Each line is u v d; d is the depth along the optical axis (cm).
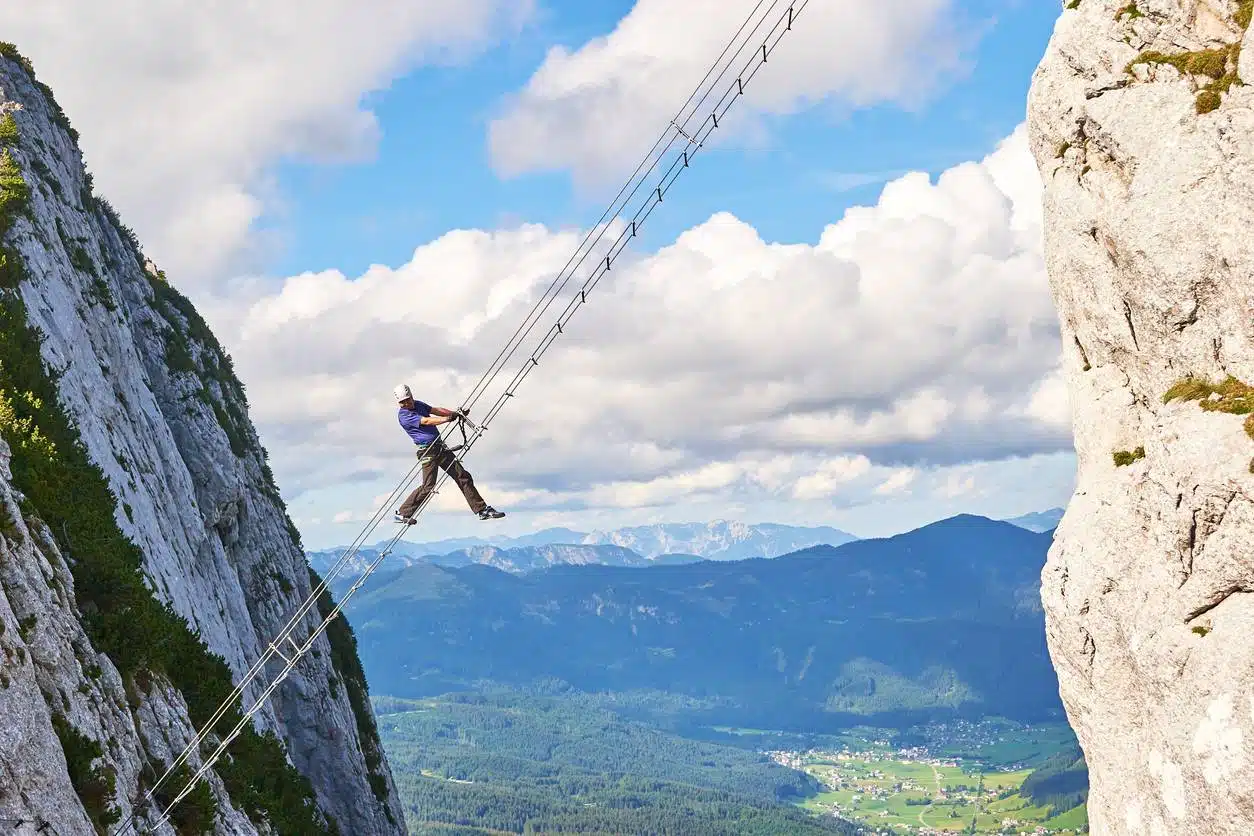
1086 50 2442
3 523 3006
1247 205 2073
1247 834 1928
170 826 3269
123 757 3120
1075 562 2398
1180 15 2298
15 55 6675
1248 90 2116
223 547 7450
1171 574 2152
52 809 2445
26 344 4672
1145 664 2192
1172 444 2141
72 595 3391
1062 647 2444
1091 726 2392
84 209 6769
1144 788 2195
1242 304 2080
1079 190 2478
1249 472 1984
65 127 6988
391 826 8531
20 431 4125
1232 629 1998
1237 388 2097
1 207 5206
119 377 6003
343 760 7706
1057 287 2627
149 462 5991
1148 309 2264
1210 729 2002
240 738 5259
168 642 4388
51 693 2842
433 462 2870
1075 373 2628
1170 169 2217
